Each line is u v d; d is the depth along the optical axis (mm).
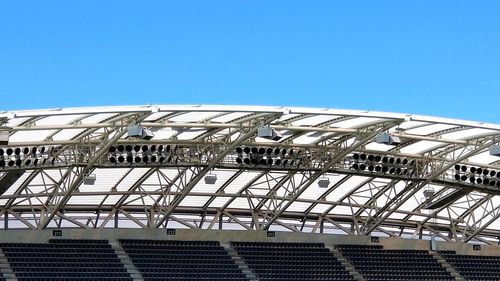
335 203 74562
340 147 62594
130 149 59219
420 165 66500
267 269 73688
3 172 60000
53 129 54250
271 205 74750
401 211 76938
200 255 73312
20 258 67875
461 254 81375
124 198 70625
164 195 68750
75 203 70375
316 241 77500
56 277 66938
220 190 70938
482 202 76562
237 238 75500
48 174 64625
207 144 60281
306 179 70062
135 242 72438
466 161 67688
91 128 55531
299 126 58219
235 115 56031
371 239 79250
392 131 60625
